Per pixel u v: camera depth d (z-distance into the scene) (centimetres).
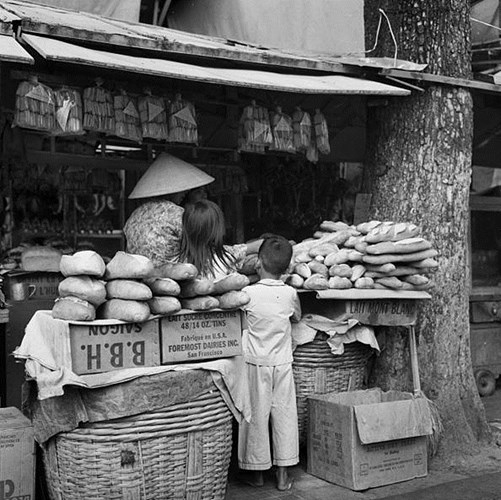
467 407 458
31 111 356
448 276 457
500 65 607
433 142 457
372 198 477
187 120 416
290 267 411
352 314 407
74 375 270
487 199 670
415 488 386
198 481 295
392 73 439
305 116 459
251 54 408
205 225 342
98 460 279
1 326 403
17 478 289
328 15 661
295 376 414
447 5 464
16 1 459
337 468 388
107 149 593
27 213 601
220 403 302
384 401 423
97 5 585
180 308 294
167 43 377
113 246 674
